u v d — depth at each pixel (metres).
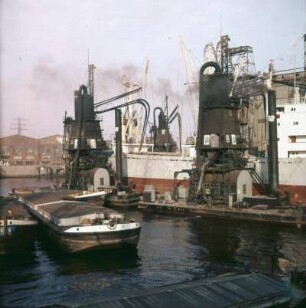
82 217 42.84
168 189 88.94
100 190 77.19
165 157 89.56
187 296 23.12
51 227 45.19
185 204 69.12
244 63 91.25
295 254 40.66
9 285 32.19
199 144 70.31
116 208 75.75
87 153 92.81
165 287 24.66
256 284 25.41
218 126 68.38
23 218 42.53
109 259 39.88
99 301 22.31
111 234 40.84
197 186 70.19
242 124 77.38
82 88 92.19
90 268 36.84
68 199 64.88
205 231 53.16
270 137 64.19
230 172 66.56
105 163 95.88
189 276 34.25
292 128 72.75
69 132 97.44
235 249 43.31
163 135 113.12
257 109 88.25
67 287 31.72
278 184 64.81
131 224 41.84
